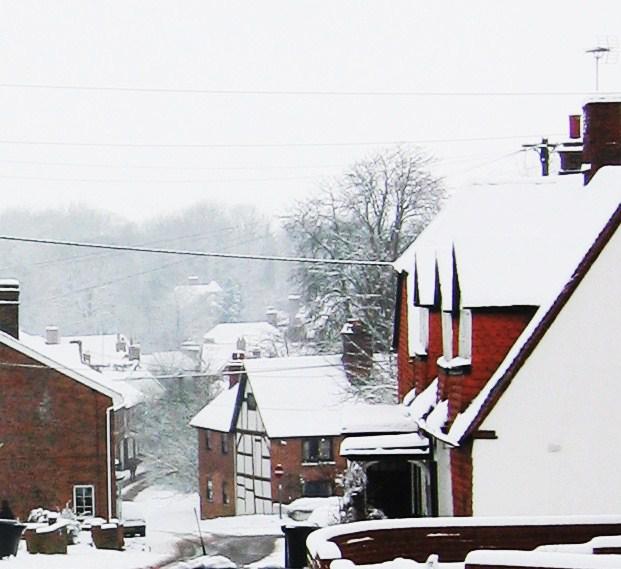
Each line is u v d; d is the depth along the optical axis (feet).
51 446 189.37
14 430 189.26
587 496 77.25
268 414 238.27
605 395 77.46
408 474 118.01
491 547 67.97
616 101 91.56
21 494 188.85
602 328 77.51
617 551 63.26
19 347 189.37
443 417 86.38
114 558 130.21
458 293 86.38
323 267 221.66
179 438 323.57
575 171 120.26
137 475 325.62
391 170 222.07
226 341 436.35
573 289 77.41
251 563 136.67
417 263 106.93
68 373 189.98
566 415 77.46
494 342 80.69
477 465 77.82
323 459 236.63
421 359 106.73
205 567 97.66
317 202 225.76
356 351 208.95
